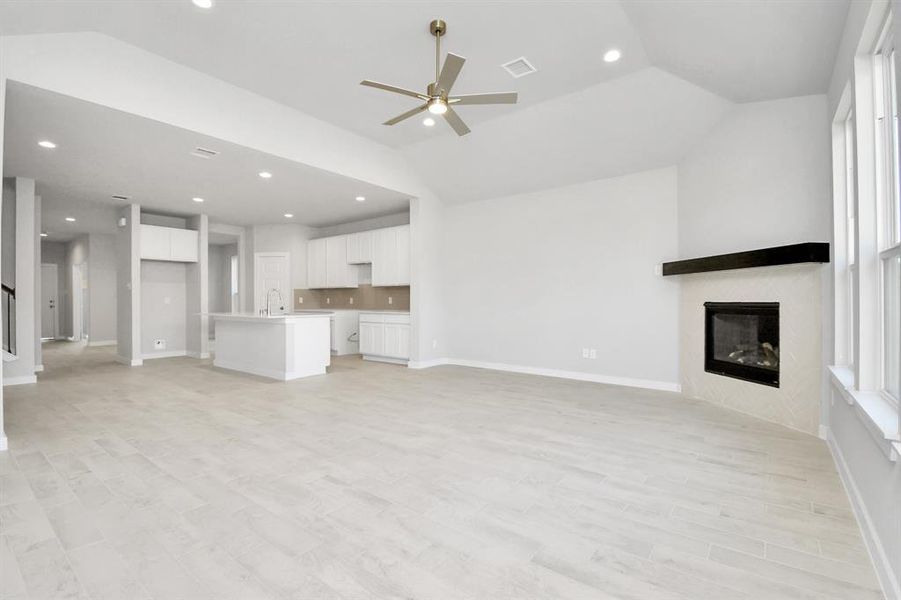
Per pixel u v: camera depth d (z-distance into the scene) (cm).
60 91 309
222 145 418
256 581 160
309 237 887
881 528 171
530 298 605
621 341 525
